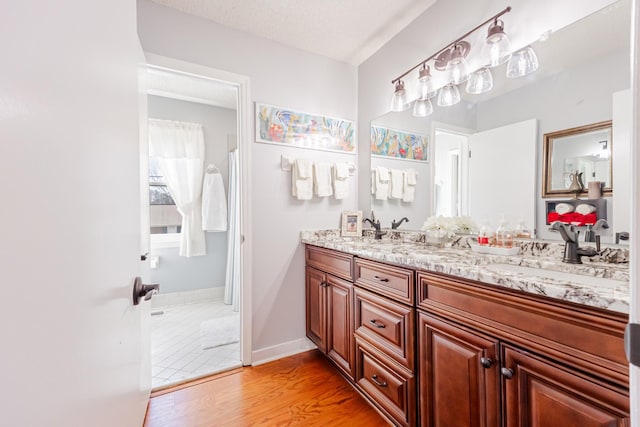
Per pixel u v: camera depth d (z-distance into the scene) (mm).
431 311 1086
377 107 2160
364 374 1467
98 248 523
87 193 477
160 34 1653
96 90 521
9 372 285
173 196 3156
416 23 1801
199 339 2318
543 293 731
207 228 3297
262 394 1591
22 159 311
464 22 1515
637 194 358
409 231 1885
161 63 1652
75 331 429
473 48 1472
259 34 1942
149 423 1372
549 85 1183
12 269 293
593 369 652
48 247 362
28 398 315
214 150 3393
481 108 1447
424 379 1110
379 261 1363
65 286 403
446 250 1449
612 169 1009
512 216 1316
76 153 437
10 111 291
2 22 278
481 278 887
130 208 777
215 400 1541
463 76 1483
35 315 333
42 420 339
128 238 748
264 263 1998
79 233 446
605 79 1028
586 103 1076
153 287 870
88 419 467
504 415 836
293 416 1418
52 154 372
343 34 1956
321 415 1425
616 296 616
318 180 2123
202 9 1702
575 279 913
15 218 299
